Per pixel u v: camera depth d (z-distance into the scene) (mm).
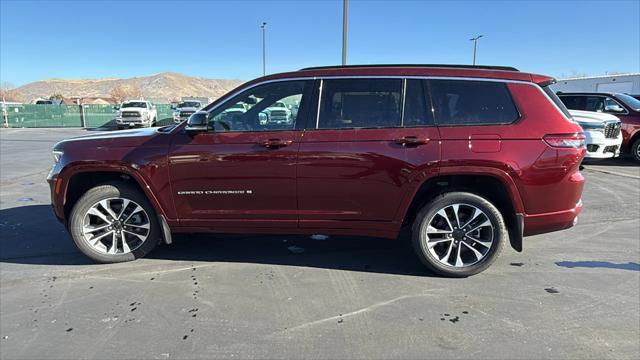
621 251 4801
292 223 4141
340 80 4062
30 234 5395
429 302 3604
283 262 4508
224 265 4422
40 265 4406
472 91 3951
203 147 4059
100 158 4160
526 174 3828
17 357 2846
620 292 3785
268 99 4125
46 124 33750
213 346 2973
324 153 3934
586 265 4402
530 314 3400
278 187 4035
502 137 3832
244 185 4066
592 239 5215
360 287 3900
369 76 4035
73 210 4254
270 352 2902
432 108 3939
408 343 3002
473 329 3180
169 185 4152
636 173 9992
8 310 3473
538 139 3840
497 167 3799
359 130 3949
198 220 4223
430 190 4086
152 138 4188
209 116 4129
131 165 4133
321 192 4016
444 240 4055
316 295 3740
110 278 4086
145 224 4387
